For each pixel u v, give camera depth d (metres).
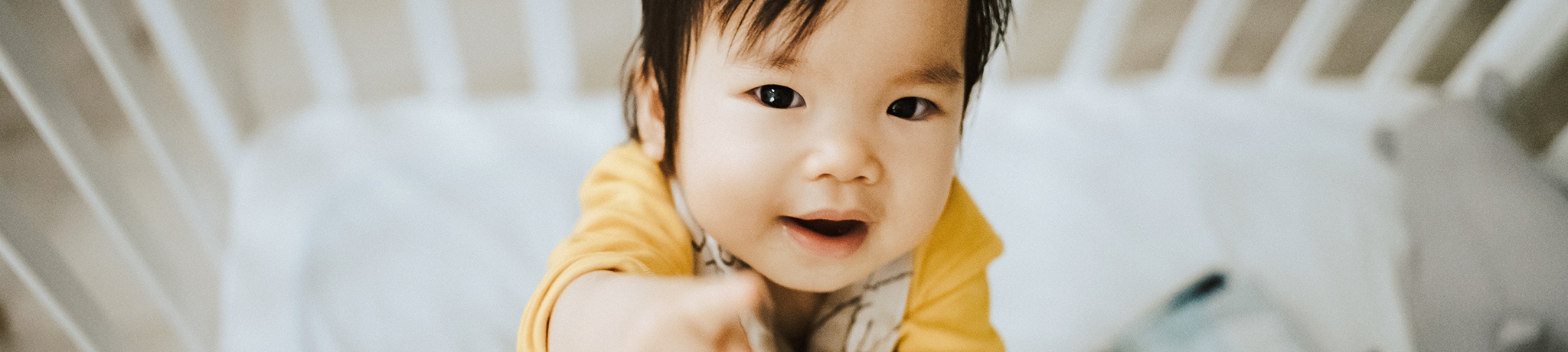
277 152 0.97
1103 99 1.11
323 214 0.89
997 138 1.05
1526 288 0.75
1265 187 1.01
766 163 0.38
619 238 0.42
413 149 0.98
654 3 0.43
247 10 1.36
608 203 0.47
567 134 1.02
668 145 0.45
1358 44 1.34
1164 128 1.07
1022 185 1.01
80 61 1.19
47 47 1.16
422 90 1.24
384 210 0.91
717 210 0.40
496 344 0.80
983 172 1.02
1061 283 0.93
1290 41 1.11
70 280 0.59
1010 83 1.12
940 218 0.55
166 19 0.81
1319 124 1.08
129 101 0.71
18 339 0.92
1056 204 0.99
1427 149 0.93
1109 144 1.05
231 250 0.88
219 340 0.82
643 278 0.32
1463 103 0.94
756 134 0.38
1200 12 1.08
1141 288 0.92
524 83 1.28
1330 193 1.01
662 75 0.43
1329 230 0.97
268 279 0.85
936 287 0.55
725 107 0.39
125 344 0.71
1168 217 0.98
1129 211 0.98
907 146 0.38
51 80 0.61
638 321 0.28
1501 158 0.86
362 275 0.85
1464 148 0.89
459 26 1.37
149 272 0.70
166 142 0.80
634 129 0.52
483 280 0.85
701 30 0.40
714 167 0.39
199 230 0.82
